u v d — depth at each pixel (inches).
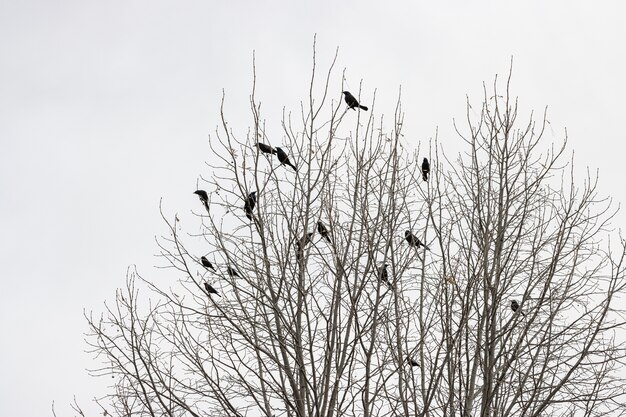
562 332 442.6
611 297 438.0
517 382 443.8
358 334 415.5
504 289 436.8
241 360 427.8
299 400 418.6
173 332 438.9
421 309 454.9
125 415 428.5
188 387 433.4
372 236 448.8
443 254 435.5
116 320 438.9
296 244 453.4
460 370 408.2
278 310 432.8
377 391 416.8
